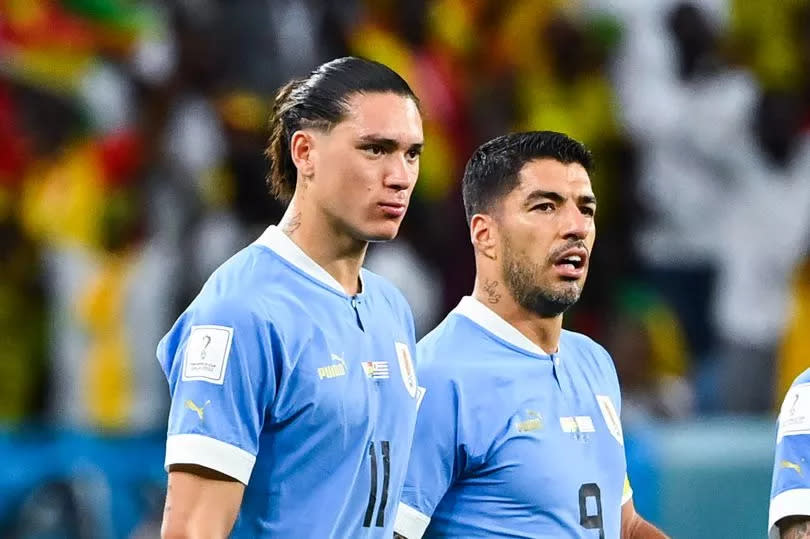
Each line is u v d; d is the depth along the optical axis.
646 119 37.78
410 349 15.87
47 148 33.06
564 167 16.66
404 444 15.43
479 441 16.25
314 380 14.49
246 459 14.24
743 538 29.72
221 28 33.53
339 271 15.10
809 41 40.31
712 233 37.34
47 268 31.86
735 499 29.70
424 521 16.16
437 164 34.47
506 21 38.00
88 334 31.41
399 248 32.72
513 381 16.58
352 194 14.62
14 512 26.42
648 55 38.09
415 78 35.03
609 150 37.50
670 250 37.34
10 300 31.50
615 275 35.69
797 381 16.78
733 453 29.73
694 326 37.03
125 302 31.25
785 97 37.91
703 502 29.41
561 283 16.61
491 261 16.92
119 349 31.25
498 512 16.27
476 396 16.42
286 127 15.10
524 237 16.62
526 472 16.23
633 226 37.06
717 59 37.94
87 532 26.83
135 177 32.06
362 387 14.83
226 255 31.61
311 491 14.52
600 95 37.91
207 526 14.07
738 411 36.41
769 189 37.28
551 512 16.23
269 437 14.50
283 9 34.19
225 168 32.59
